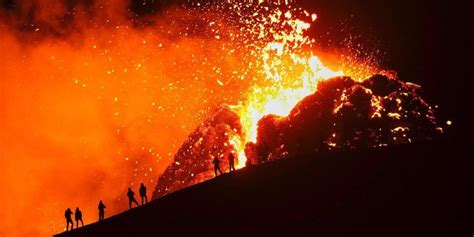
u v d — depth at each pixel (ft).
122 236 91.91
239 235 82.53
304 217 83.46
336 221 80.23
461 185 83.25
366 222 78.23
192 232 87.40
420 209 78.95
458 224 73.51
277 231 80.94
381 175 91.97
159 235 89.20
